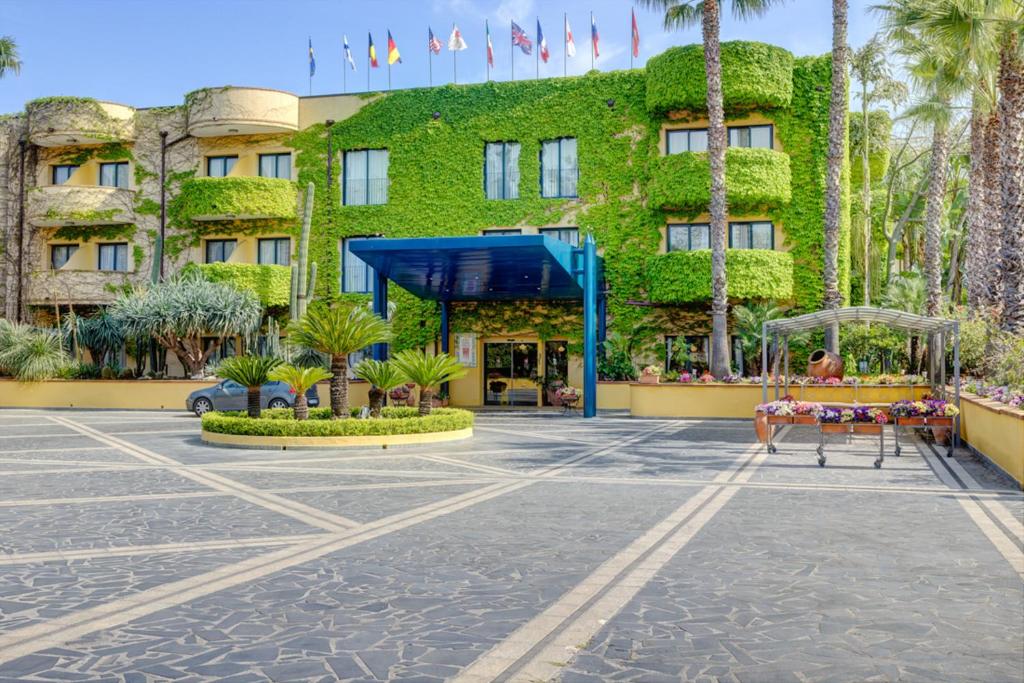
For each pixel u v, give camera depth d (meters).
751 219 29.66
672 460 14.09
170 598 5.74
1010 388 15.00
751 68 28.27
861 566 6.57
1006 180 17.61
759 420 16.77
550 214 31.23
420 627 5.09
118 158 35.88
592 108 30.94
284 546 7.41
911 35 21.70
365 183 33.44
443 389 31.41
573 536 7.77
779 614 5.32
